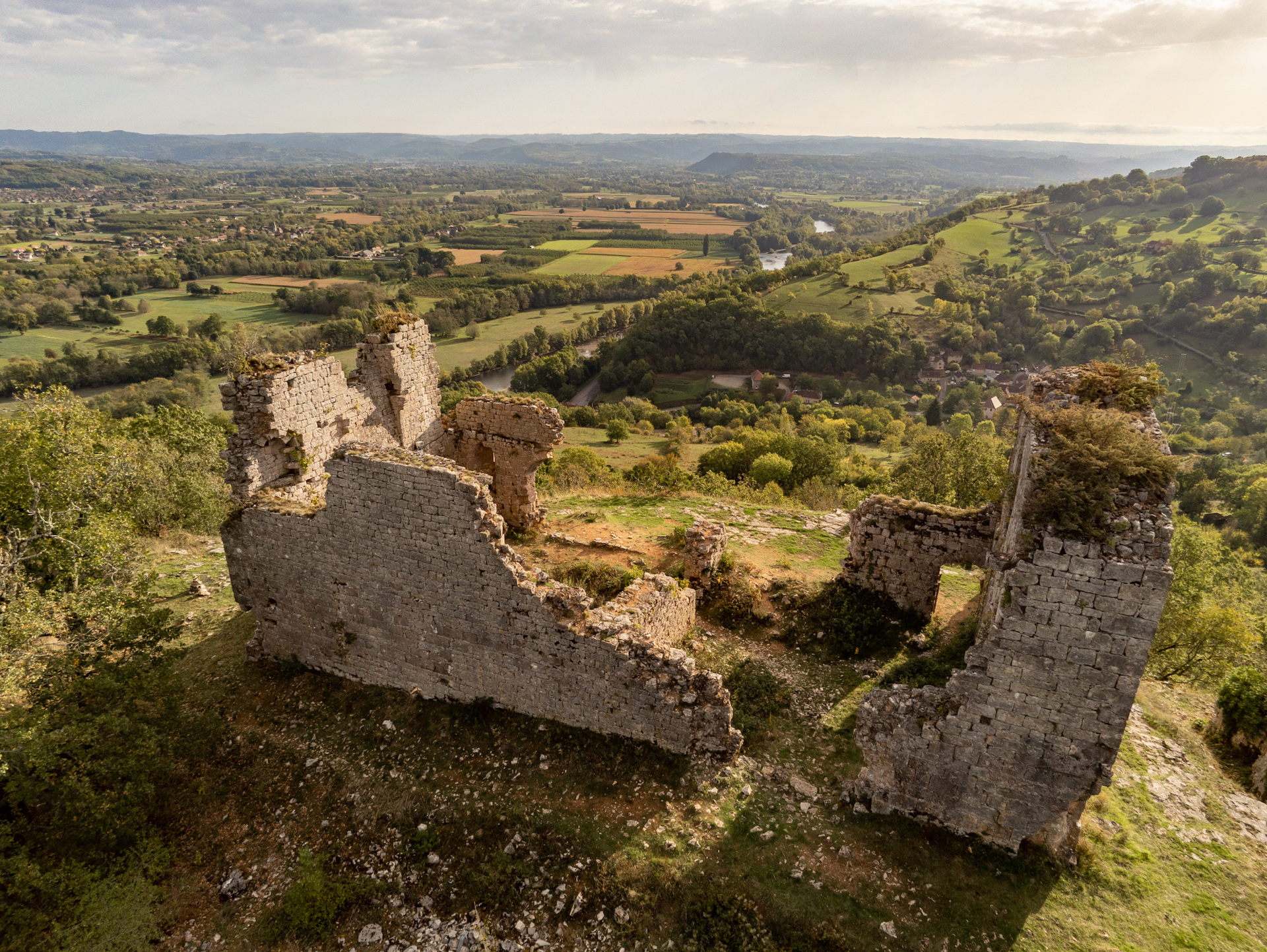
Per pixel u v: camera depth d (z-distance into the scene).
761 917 11.27
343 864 13.15
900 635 18.89
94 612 15.44
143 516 26.45
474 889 12.39
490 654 15.19
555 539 23.27
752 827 12.79
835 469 52.31
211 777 14.98
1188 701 18.19
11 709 13.52
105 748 13.00
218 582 23.39
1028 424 14.67
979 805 11.90
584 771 14.13
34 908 11.86
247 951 11.88
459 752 14.88
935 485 34.19
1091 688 10.38
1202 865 12.19
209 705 16.70
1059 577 10.04
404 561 15.20
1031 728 10.99
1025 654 10.60
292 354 17.50
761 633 19.45
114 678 14.00
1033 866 11.80
